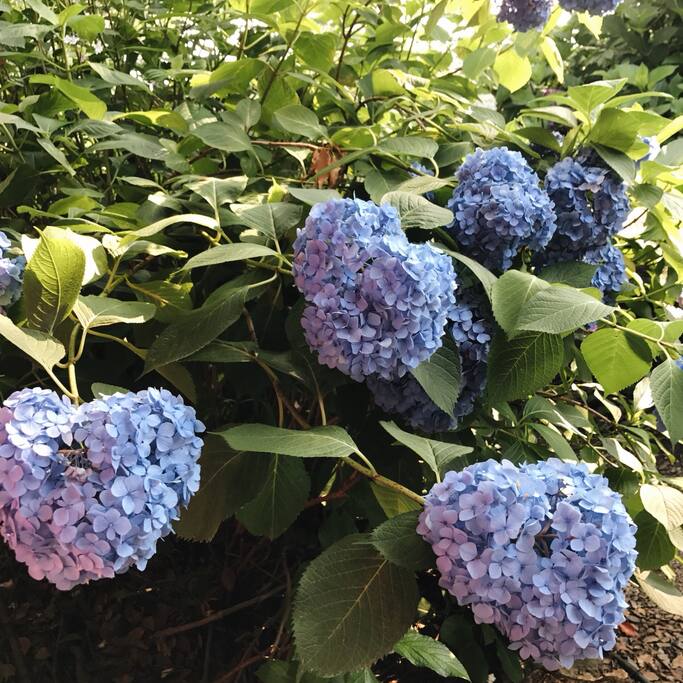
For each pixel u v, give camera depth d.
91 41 1.41
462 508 0.65
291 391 1.13
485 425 1.17
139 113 1.27
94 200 1.22
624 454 1.20
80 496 0.61
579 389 1.47
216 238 1.03
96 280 0.99
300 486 0.92
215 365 1.13
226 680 1.09
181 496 0.68
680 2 2.91
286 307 1.09
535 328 0.90
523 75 1.79
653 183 1.27
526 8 1.67
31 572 0.62
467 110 1.42
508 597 0.64
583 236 1.16
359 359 0.82
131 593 1.19
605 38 3.11
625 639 1.60
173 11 1.62
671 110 2.31
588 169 1.16
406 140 1.18
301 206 1.03
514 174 1.05
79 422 0.64
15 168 1.24
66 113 1.47
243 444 0.74
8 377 1.01
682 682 1.47
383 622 0.71
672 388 1.00
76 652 1.10
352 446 0.77
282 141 1.39
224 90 1.46
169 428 0.66
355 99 1.60
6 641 1.10
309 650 0.69
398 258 0.81
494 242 1.04
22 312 0.92
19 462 0.61
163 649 1.13
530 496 0.66
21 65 1.39
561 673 1.29
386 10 1.62
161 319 0.98
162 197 1.10
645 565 1.10
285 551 1.18
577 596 0.63
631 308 1.56
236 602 1.20
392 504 0.98
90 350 1.15
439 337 0.86
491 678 1.20
